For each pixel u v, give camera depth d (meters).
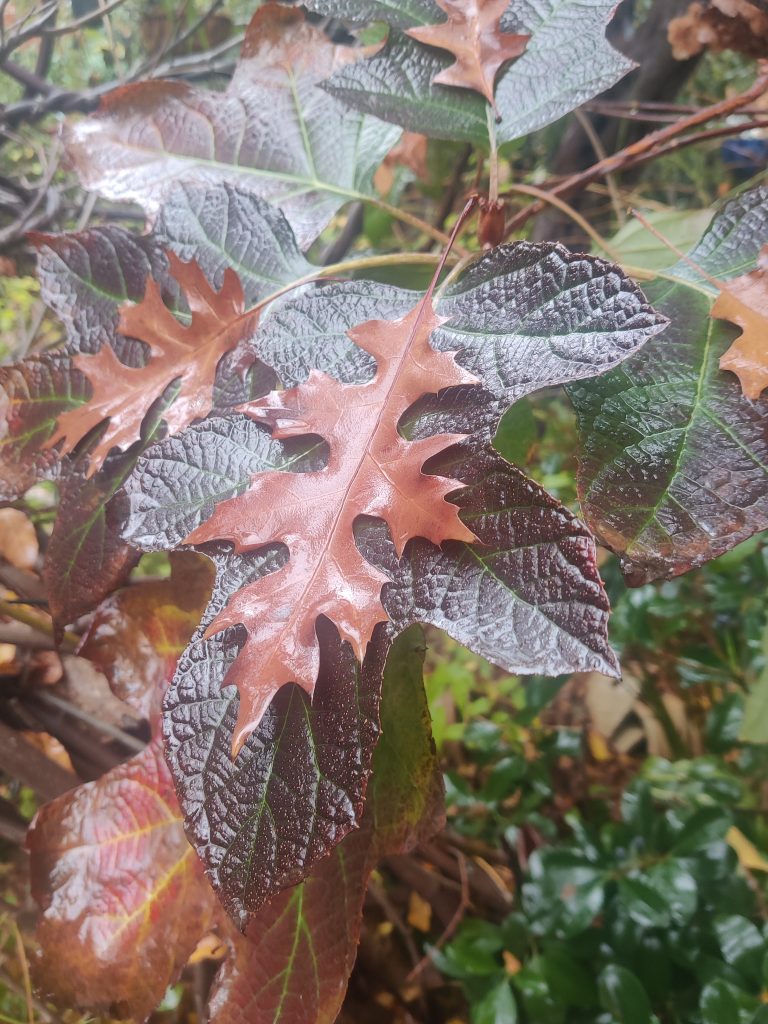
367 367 0.27
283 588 0.23
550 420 0.94
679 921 0.55
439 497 0.23
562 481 0.85
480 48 0.32
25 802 0.66
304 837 0.22
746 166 1.13
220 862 0.22
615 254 0.32
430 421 0.25
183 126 0.36
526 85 0.32
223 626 0.23
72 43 0.84
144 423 0.30
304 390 0.26
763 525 0.24
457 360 0.26
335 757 0.23
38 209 0.77
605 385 0.26
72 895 0.34
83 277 0.32
